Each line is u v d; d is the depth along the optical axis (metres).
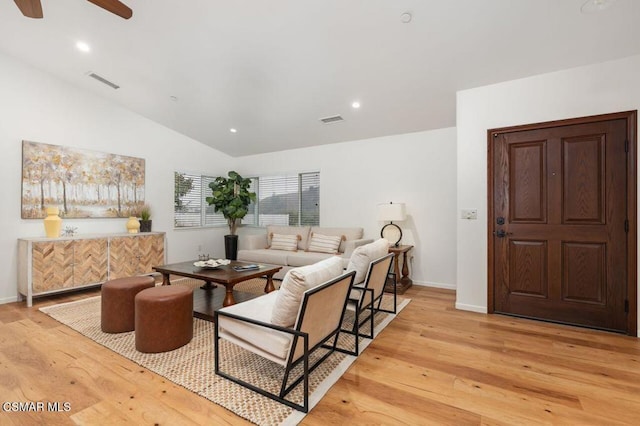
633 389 1.80
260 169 6.09
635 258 2.53
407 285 4.14
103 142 4.35
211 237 5.98
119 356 2.19
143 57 3.26
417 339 2.51
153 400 1.69
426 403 1.67
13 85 3.54
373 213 4.78
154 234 4.52
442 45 2.62
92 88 4.10
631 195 2.54
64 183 3.95
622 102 2.56
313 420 1.54
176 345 2.31
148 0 2.46
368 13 2.37
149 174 4.93
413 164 4.45
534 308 2.96
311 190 5.47
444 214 4.22
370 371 2.01
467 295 3.25
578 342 2.44
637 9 2.08
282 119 4.46
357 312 2.30
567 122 2.76
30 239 3.42
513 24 2.31
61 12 2.73
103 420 1.53
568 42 2.43
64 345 2.37
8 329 2.68
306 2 2.32
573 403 1.68
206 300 3.24
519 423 1.52
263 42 2.82
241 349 2.32
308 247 4.91
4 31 3.07
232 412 1.60
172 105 4.34
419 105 3.68
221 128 5.03
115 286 2.60
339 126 4.50
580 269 2.76
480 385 1.85
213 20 2.61
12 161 3.54
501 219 3.09
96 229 4.29
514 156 3.01
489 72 2.91
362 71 3.12
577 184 2.75
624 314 2.60
